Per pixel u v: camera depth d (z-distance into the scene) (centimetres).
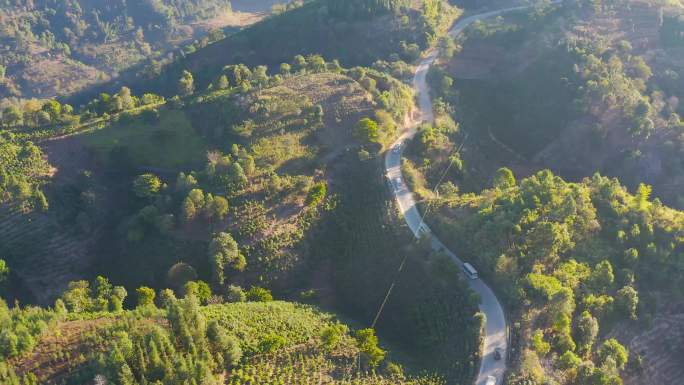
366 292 11019
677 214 11744
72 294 10075
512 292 9619
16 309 8744
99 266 12250
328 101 14988
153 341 7500
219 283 11094
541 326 9250
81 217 12638
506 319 9438
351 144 13875
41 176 13200
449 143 14962
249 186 12519
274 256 11562
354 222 12412
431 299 10125
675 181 14738
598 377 8556
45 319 8369
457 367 8675
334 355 8700
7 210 12419
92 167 13825
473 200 12238
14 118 14762
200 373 7300
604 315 9919
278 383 7931
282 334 8894
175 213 12306
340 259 11938
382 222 12075
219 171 12888
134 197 13425
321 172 13050
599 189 11988
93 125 14812
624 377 9469
